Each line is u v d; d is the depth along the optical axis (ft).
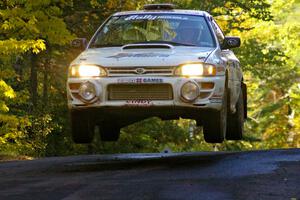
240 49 273.13
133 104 71.00
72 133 76.02
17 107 165.27
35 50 131.64
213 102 71.61
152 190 56.13
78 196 55.11
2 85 131.85
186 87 70.49
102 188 58.23
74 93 72.84
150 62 71.15
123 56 72.69
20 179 67.77
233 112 88.63
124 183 60.44
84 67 72.43
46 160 93.91
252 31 321.93
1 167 83.20
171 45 76.64
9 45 128.06
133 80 70.79
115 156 100.89
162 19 84.02
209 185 57.62
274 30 356.79
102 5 190.80
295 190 54.60
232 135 95.96
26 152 150.82
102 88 71.56
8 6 144.77
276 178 60.13
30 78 174.60
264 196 52.47
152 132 236.43
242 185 57.16
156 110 71.61
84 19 191.62
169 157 85.40
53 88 191.31
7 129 143.23
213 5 249.75
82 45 82.64
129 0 199.93
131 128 216.95
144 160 82.58
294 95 399.03
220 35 88.12
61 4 155.84
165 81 70.54
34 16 136.87
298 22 370.32
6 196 56.70
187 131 271.69
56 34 144.56
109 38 82.64
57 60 186.19
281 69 384.68
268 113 413.80
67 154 189.78
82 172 71.67
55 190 58.59
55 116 179.93
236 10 282.97
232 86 85.10
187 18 83.87
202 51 75.15
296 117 407.23
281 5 376.68
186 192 54.80
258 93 430.20
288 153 79.25
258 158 74.74
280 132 410.72
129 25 83.66
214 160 75.15
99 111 72.79
